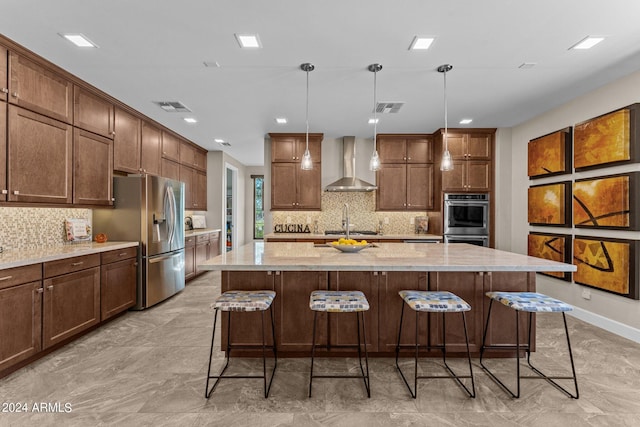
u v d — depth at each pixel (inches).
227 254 107.3
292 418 74.6
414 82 129.5
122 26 91.4
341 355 105.3
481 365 100.0
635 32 93.8
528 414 76.3
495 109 162.6
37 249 119.0
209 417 74.9
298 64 114.3
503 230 195.6
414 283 102.7
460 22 89.4
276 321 102.6
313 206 209.5
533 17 87.0
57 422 72.6
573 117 148.6
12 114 100.9
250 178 370.6
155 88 135.7
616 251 122.5
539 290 169.0
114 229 151.9
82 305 116.9
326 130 202.8
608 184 126.1
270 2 81.0
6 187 99.5
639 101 118.1
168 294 171.5
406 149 210.1
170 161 204.2
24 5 81.4
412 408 78.4
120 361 102.4
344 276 102.3
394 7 83.0
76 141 126.6
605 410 77.8
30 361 100.3
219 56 108.7
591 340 119.1
